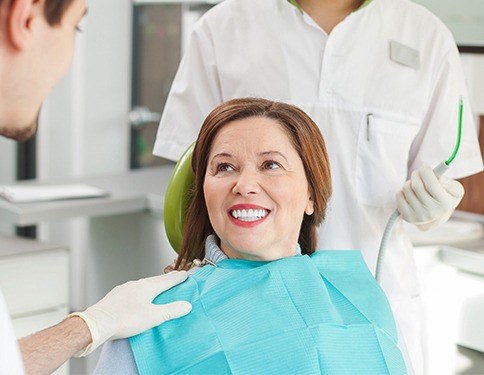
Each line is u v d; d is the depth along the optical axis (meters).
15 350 0.99
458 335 2.38
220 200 1.51
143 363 1.40
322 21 1.90
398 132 1.90
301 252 1.67
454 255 2.39
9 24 0.90
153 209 3.26
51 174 4.61
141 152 4.78
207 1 4.30
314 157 1.57
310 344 1.43
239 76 1.92
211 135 1.56
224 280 1.50
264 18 1.93
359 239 1.90
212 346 1.40
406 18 1.94
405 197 1.82
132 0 4.60
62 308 3.00
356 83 1.89
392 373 1.48
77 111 4.51
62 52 0.96
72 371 3.71
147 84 4.73
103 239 3.58
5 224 3.05
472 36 2.55
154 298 1.48
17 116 0.96
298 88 1.89
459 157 1.99
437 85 1.95
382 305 1.56
